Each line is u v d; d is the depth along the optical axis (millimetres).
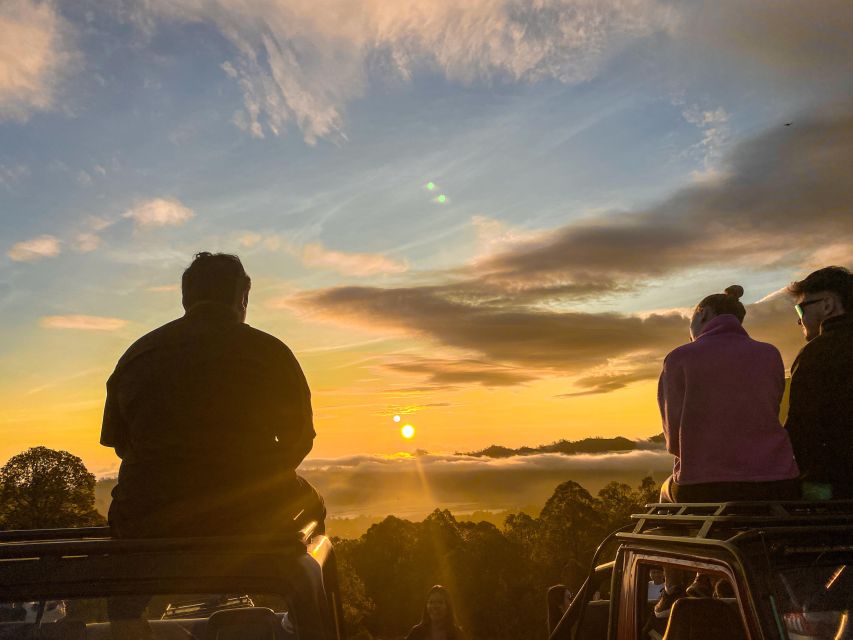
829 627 2676
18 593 2434
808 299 4152
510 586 106125
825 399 3850
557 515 112188
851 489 3781
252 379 3090
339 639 2891
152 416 3000
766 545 2750
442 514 121625
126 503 2963
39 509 35656
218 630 2504
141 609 2482
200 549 2557
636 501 110625
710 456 4047
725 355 4125
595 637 4289
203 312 3203
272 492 3035
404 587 108875
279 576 2516
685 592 3371
